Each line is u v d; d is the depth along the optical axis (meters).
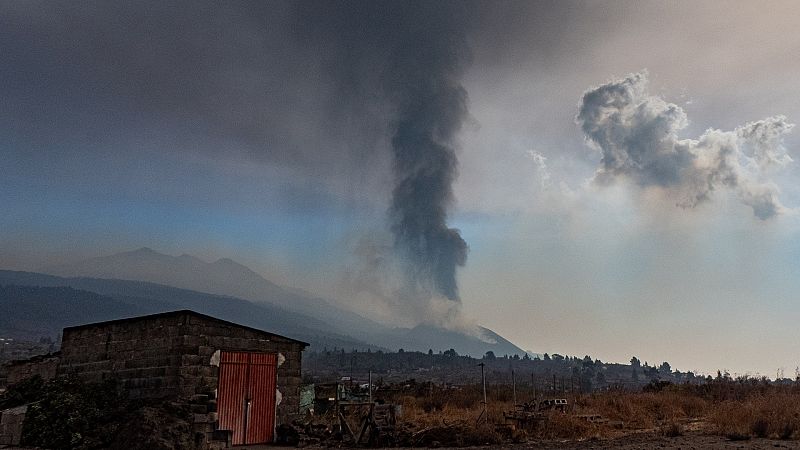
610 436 23.52
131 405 20.94
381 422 23.41
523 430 23.45
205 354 21.73
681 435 22.95
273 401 23.95
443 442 21.91
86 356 25.75
